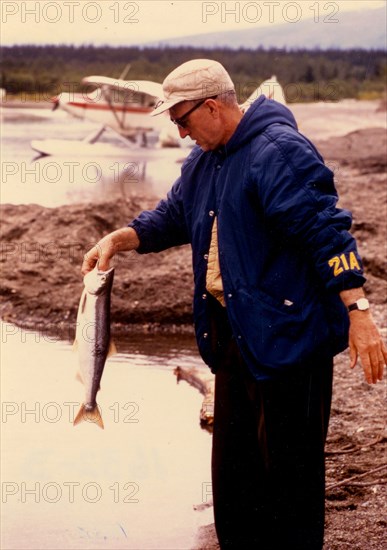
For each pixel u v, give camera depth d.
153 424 6.70
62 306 9.75
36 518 5.29
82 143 25.80
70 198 16.69
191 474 5.87
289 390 4.00
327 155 22.41
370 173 19.12
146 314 9.41
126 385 7.56
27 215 11.52
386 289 9.65
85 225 11.30
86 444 6.30
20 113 40.50
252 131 3.98
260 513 4.23
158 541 5.03
